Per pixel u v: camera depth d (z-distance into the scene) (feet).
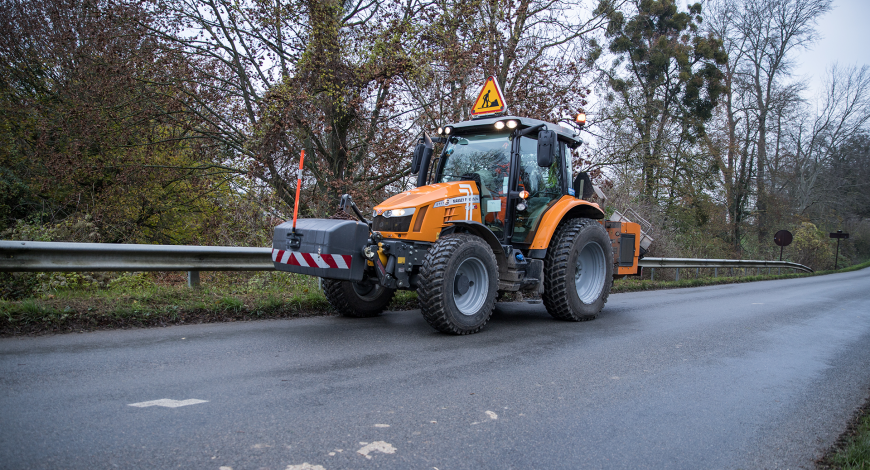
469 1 37.29
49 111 44.78
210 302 18.29
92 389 9.82
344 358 13.03
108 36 39.81
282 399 9.77
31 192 44.68
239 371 11.47
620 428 9.24
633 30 83.05
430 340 15.64
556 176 21.31
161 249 18.80
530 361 13.56
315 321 18.16
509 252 18.45
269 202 37.63
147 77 42.09
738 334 18.81
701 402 10.89
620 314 23.06
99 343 13.37
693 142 83.41
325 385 10.75
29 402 9.02
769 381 12.73
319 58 37.65
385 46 37.04
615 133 58.08
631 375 12.66
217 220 38.88
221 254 20.53
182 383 10.43
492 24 38.70
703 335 18.31
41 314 14.84
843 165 127.54
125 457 7.13
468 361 13.29
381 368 12.26
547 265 19.94
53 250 16.55
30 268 16.28
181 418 8.59
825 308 28.17
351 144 42.55
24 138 44.34
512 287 18.16
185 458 7.19
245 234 33.37
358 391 10.47
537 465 7.61
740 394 11.57
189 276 20.49
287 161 40.19
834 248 131.85
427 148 19.83
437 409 9.68
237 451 7.49
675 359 14.48
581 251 20.94
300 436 8.13
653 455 8.18
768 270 77.20
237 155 43.47
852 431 9.66
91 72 42.22
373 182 42.93
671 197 78.79
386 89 39.60
